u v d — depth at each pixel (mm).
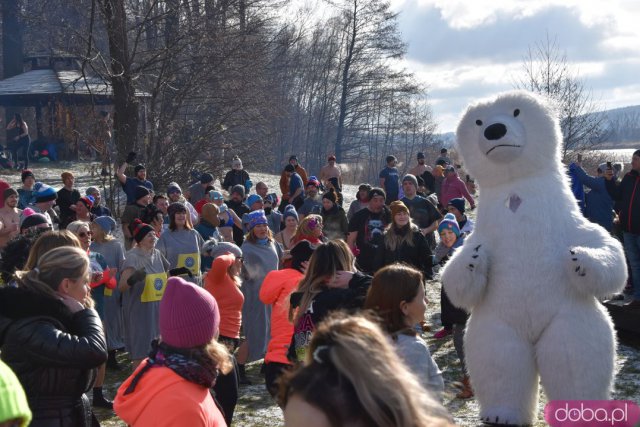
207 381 3695
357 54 56656
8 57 37719
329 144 63094
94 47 23859
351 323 2059
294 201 16969
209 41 24422
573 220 6363
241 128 27703
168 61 24266
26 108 41844
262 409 8148
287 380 2016
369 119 60812
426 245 9414
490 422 6223
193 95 24812
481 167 6559
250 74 26031
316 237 8242
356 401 1916
